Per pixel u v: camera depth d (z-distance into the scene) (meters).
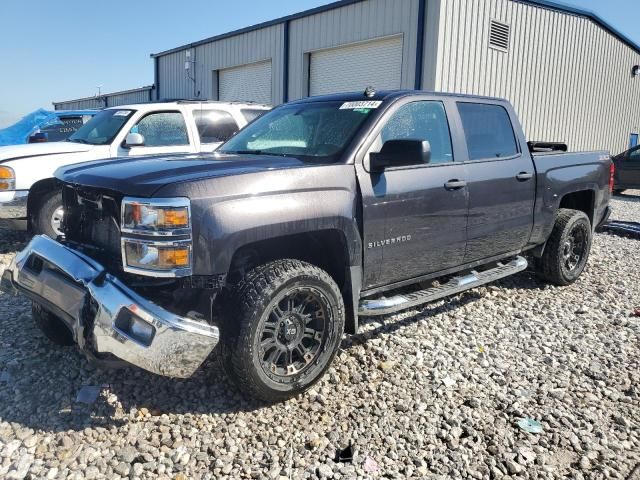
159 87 24.98
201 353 2.99
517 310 5.14
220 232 2.98
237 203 3.07
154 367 2.90
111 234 3.36
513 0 14.94
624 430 3.24
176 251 2.90
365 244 3.69
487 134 4.86
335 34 15.63
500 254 4.99
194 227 2.94
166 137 7.76
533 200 5.16
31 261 3.49
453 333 4.53
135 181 3.07
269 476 2.75
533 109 16.78
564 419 3.31
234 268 3.44
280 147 4.12
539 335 4.57
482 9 14.12
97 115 8.23
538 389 3.68
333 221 3.44
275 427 3.14
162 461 2.83
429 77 13.38
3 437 2.95
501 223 4.82
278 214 3.19
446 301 5.27
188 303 3.19
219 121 8.26
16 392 3.38
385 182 3.79
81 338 3.00
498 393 3.60
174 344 2.91
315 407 3.35
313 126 4.12
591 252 7.66
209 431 3.09
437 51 13.17
